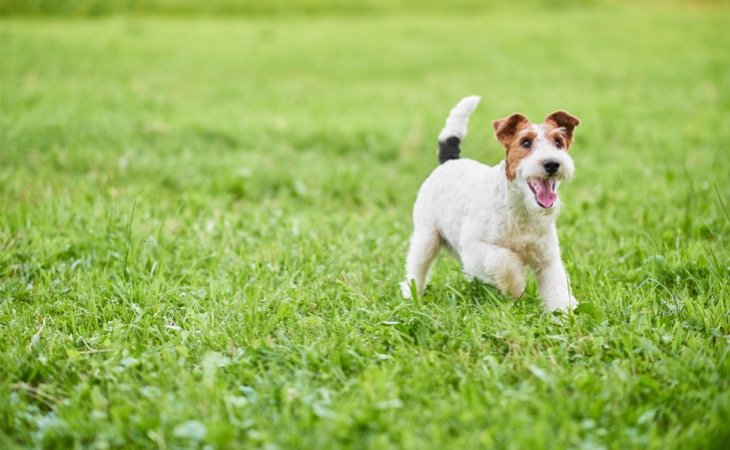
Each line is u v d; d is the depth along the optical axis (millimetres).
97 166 9680
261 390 4066
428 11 30672
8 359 4457
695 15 29797
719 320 4867
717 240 6629
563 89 16141
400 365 4301
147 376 4234
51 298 5598
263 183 9562
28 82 15055
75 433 3693
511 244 5344
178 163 9992
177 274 6195
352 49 21734
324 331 4871
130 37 22281
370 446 3418
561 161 4898
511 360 4383
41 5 27188
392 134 12016
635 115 13555
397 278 6246
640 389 4016
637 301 5223
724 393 3785
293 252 6551
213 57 19875
